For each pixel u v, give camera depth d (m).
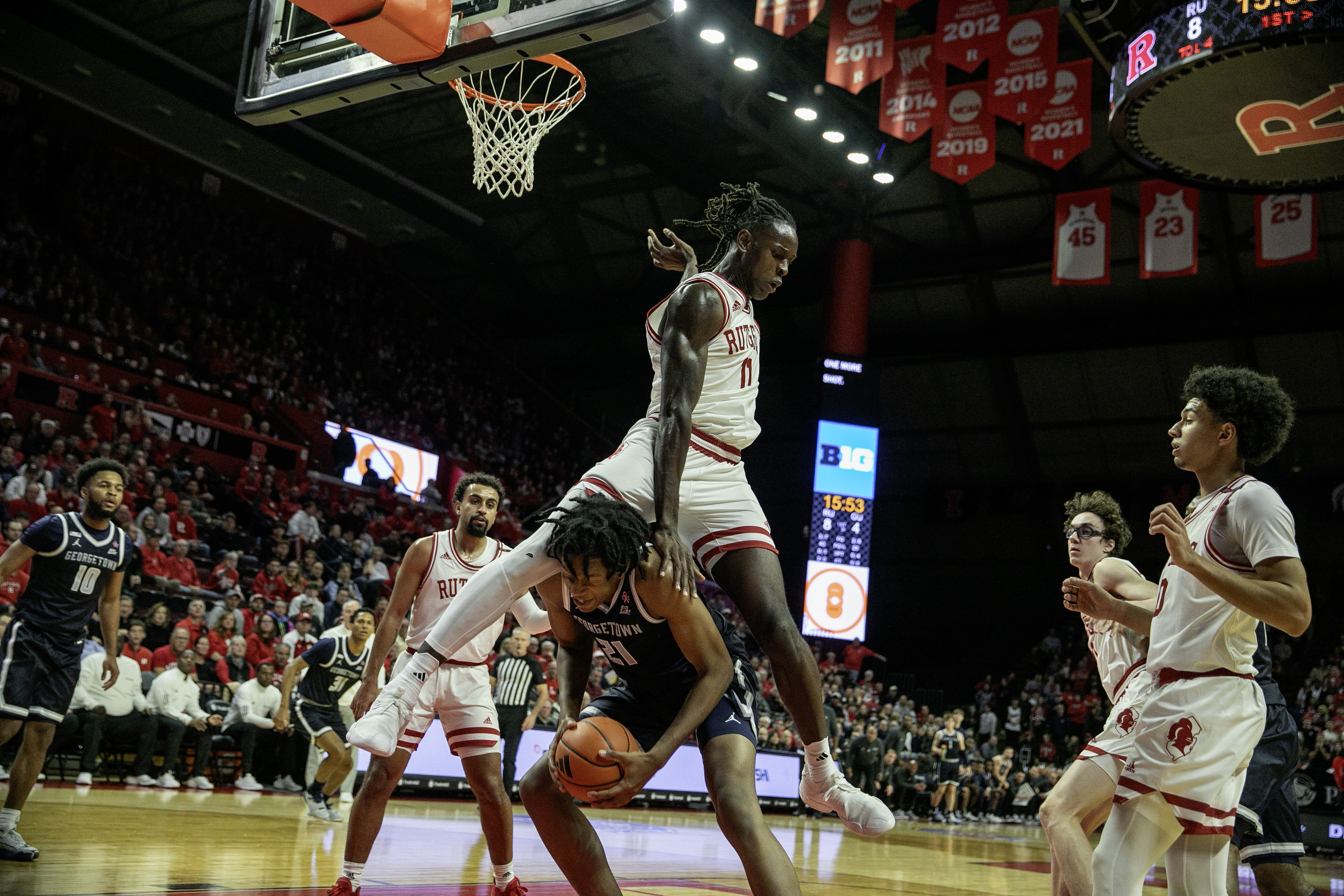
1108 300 21.39
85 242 19.25
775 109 17.48
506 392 26.39
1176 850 2.56
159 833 5.58
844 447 18.45
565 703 2.91
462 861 5.47
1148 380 22.30
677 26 14.96
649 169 21.22
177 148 21.50
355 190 22.92
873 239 21.81
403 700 2.88
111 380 16.41
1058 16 11.73
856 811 2.72
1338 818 14.22
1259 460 2.77
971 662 24.91
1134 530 23.64
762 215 3.08
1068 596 3.19
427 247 25.86
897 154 19.31
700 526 2.93
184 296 20.44
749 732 2.68
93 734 8.46
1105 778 3.03
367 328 23.98
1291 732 3.34
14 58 18.86
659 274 24.11
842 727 15.95
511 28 4.76
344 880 3.71
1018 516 25.12
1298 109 7.86
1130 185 18.86
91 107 20.23
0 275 17.06
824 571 18.02
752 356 3.04
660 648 2.64
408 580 4.05
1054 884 3.09
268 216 23.20
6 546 10.05
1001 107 11.93
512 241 24.91
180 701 9.22
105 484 4.68
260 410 18.34
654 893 4.82
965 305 22.58
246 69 5.54
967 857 8.90
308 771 8.44
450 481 21.78
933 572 26.52
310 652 7.31
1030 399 23.64
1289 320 19.64
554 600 2.86
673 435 2.72
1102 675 3.64
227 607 10.66
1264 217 12.59
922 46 12.83
